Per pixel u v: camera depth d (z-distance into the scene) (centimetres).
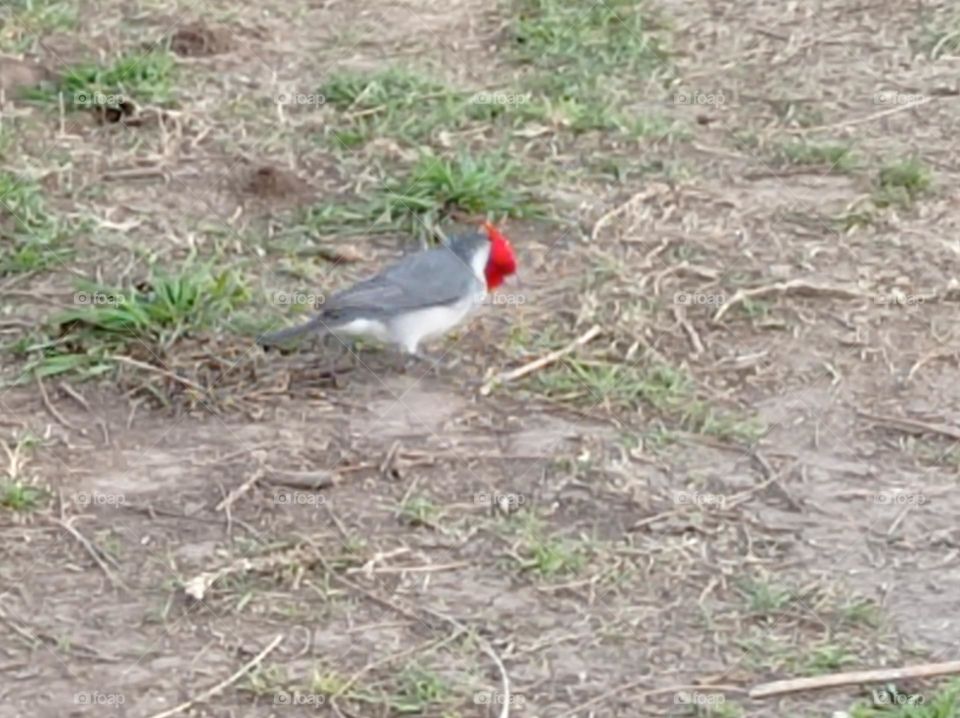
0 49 1323
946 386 1036
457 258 1027
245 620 849
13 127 1243
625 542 906
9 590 864
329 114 1276
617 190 1214
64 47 1335
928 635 849
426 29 1398
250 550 891
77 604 856
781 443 987
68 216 1156
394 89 1302
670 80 1348
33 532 902
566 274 1124
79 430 978
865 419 1008
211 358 1034
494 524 915
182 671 816
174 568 878
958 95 1343
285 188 1195
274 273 1114
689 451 977
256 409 998
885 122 1308
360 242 1151
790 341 1070
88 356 1027
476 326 1070
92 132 1246
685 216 1189
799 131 1290
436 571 883
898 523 927
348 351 1046
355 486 941
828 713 801
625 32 1395
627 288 1110
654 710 801
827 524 926
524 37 1379
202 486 937
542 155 1248
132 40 1347
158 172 1208
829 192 1222
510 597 868
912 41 1411
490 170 1208
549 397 1015
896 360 1057
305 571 879
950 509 938
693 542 908
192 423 987
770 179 1234
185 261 1116
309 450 966
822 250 1159
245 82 1313
